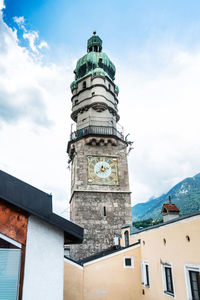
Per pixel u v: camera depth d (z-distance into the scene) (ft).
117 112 112.98
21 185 22.47
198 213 30.25
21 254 21.29
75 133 99.81
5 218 21.80
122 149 96.53
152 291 44.50
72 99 116.37
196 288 31.32
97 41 129.49
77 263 52.95
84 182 87.76
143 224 204.95
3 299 20.02
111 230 81.56
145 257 49.34
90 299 50.21
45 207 22.67
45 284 21.29
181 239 34.45
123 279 51.60
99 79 108.27
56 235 23.12
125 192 88.38
